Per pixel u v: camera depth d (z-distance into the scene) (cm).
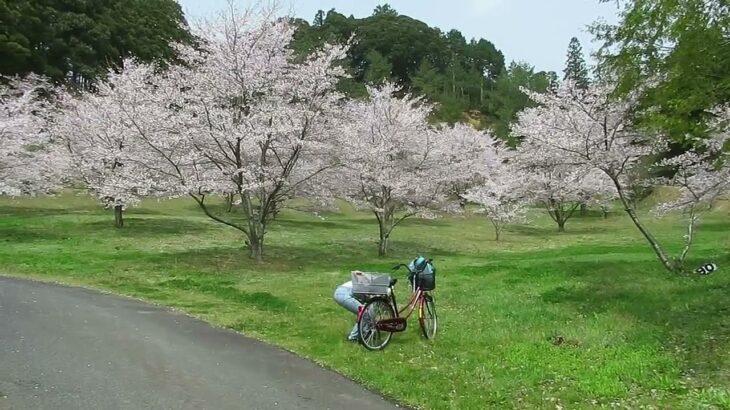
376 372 644
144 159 1730
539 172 2603
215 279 1380
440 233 2892
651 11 973
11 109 2402
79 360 644
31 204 3011
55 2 3897
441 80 7594
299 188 1916
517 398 562
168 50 4259
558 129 1419
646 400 541
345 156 1938
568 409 530
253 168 1678
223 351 723
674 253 1747
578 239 2653
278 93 1755
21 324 805
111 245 1911
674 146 2011
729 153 1118
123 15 4253
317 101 1788
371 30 8212
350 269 1655
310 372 646
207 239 2192
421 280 836
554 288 1230
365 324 764
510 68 7750
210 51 1753
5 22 3591
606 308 989
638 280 1252
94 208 3122
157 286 1249
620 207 4416
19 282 1198
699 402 523
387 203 2136
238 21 1688
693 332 775
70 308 945
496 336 817
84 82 4006
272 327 886
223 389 567
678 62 944
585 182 2558
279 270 1600
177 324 874
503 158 4094
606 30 1155
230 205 3238
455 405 543
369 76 6150
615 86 1236
